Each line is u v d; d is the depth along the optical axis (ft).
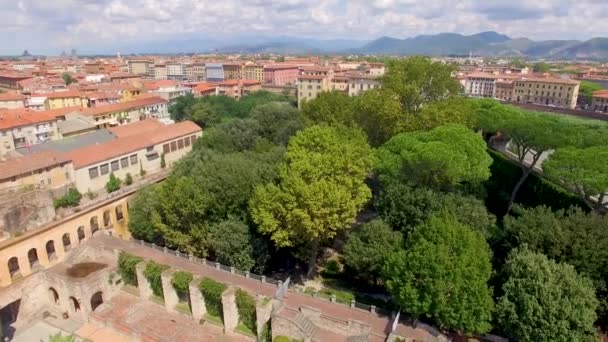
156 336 140.05
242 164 186.60
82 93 505.25
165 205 171.32
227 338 137.69
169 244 182.39
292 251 178.70
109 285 160.25
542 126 191.01
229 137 277.85
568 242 121.49
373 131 252.83
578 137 183.52
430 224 126.72
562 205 184.03
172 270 149.79
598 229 124.06
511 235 137.08
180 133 282.36
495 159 251.60
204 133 300.20
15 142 331.36
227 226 161.48
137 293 161.27
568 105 581.94
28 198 168.55
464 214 148.77
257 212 152.76
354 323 119.75
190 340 137.59
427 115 216.95
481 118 239.91
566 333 102.83
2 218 158.40
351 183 157.79
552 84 594.24
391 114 226.58
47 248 176.55
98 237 181.78
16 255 159.84
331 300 134.92
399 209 158.30
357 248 150.61
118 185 228.02
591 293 107.55
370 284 161.89
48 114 369.30
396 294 120.78
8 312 158.81
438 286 109.19
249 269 158.30
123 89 541.75
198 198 163.73
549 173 165.48
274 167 189.26
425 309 112.06
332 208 143.64
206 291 138.92
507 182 234.17
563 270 110.32
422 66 249.96
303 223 139.95
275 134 294.66
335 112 288.71
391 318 124.98
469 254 115.24
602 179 145.69
